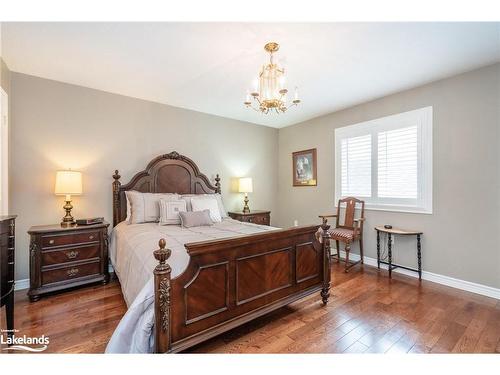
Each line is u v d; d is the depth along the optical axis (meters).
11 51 2.24
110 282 2.88
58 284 2.51
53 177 2.88
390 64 2.48
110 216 3.27
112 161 3.29
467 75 2.66
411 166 3.14
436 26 1.87
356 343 1.76
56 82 2.90
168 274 1.40
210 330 1.60
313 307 2.31
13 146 2.65
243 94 3.34
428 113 2.97
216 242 1.61
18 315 2.12
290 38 2.03
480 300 2.44
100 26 1.87
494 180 2.49
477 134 2.59
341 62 2.44
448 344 1.75
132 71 2.65
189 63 2.46
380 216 3.47
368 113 3.61
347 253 3.31
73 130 3.01
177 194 3.51
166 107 3.76
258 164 4.93
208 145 4.24
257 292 1.89
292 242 2.16
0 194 2.38
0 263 1.56
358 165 3.76
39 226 2.67
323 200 4.32
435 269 2.92
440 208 2.88
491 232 2.51
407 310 2.25
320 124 4.35
